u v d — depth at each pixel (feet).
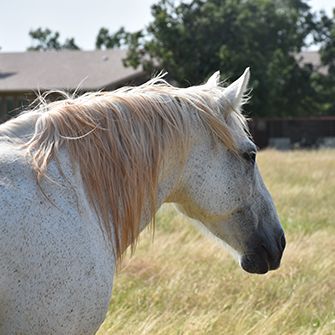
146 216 16.38
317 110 218.59
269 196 18.47
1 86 197.57
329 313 29.78
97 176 15.31
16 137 15.11
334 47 243.40
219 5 192.95
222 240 18.29
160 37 186.19
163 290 31.94
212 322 26.86
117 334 25.59
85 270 14.26
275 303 30.81
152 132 16.21
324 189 72.02
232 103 17.35
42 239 13.76
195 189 17.25
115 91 16.90
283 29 196.85
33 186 14.20
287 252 39.37
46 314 13.83
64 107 15.75
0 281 13.24
